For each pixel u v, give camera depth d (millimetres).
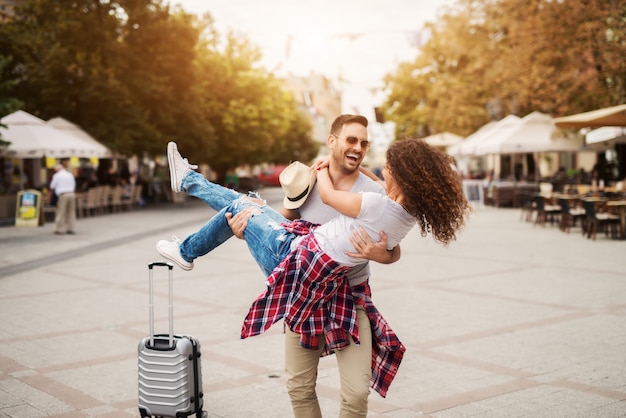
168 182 32344
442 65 37438
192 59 26953
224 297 8133
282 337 6184
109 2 24828
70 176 16281
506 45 25016
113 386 4789
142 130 24641
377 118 26562
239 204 3307
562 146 20750
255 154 40031
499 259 11336
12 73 23844
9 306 7633
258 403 4434
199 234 3377
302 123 61969
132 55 24938
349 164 3170
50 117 24469
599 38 19047
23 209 18203
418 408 4305
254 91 33656
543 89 20844
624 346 5746
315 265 2945
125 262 11320
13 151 19172
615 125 14648
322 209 3227
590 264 10578
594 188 16797
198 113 27062
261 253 3176
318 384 4812
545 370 5086
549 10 19969
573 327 6445
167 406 3736
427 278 9438
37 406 4371
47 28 24188
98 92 23344
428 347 5770
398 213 2887
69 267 10742
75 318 6992
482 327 6473
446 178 2881
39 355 5605
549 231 16188
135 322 6812
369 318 3197
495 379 4887
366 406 3141
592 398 4469
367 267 3234
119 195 24016
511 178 27828
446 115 31875
